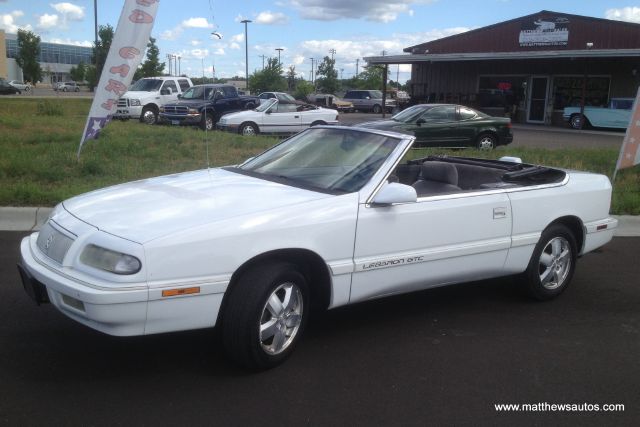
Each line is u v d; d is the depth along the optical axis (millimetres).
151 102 23766
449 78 35125
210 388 3783
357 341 4598
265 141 16016
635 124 9953
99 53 44000
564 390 3953
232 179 4684
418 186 5617
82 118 21016
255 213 3887
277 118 19688
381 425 3459
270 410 3562
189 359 4160
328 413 3559
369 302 5473
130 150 12758
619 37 29125
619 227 8688
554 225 5566
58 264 3723
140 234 3566
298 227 3975
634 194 9875
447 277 4852
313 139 5266
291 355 4270
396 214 4438
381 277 4438
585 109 27688
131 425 3350
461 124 16094
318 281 4320
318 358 4273
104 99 9586
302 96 47656
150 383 3814
